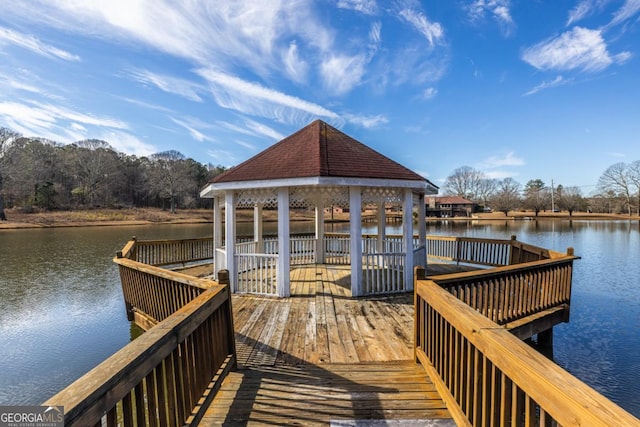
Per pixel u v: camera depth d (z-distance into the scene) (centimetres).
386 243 659
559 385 111
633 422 87
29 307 732
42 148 4828
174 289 406
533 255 678
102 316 676
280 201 583
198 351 227
